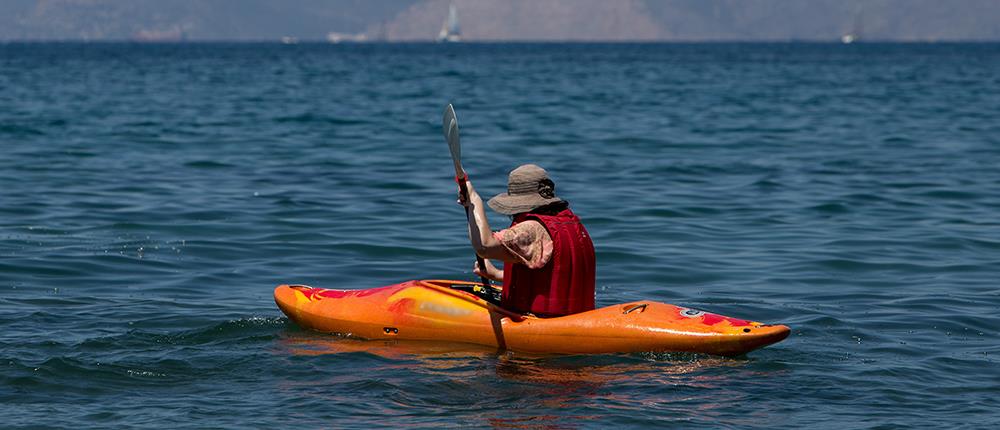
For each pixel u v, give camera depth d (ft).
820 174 151.23
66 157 163.32
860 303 75.20
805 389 53.11
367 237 100.42
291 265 88.38
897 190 135.03
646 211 117.29
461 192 59.11
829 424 47.73
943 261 91.50
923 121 250.37
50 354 58.34
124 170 148.36
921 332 66.28
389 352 60.39
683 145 193.47
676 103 322.34
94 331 64.49
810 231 105.91
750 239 101.40
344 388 52.90
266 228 104.63
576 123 243.19
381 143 194.29
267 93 372.79
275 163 160.56
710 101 333.62
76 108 277.44
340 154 174.81
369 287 80.89
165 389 52.70
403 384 53.67
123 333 64.13
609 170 154.92
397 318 63.41
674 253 94.22
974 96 360.48
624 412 49.19
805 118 260.42
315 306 66.28
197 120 243.40
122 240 97.40
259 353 59.77
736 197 128.47
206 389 52.70
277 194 126.93
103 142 188.24
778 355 59.77
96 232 101.24
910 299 76.43
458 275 85.15
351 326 64.34
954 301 75.72
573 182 141.49
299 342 62.90
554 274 60.08
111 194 125.18
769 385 53.72
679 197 128.06
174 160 162.30
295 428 46.70
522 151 181.98
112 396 51.42
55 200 119.85
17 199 119.96
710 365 57.26
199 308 72.02
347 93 379.14
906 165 162.09
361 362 58.13
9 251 90.84
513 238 58.85
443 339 62.39
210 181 138.21
